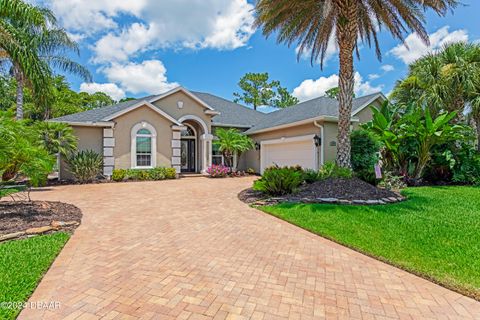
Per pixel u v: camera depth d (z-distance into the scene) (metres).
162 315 3.42
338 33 11.71
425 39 11.99
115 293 3.93
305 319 3.38
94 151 17.92
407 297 3.91
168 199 11.23
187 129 23.44
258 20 12.34
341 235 6.42
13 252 5.14
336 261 5.16
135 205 10.01
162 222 7.75
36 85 15.75
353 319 3.39
